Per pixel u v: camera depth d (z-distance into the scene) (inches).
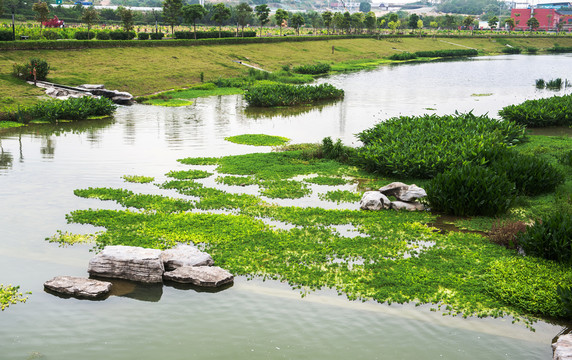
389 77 2576.3
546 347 381.1
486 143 874.8
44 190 746.2
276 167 877.8
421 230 598.5
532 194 730.8
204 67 2282.2
